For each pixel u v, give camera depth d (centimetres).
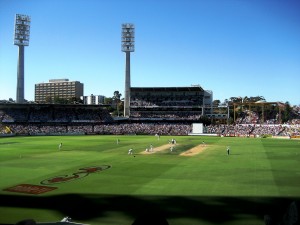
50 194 2977
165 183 3406
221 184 3353
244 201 2692
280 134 11050
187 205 2588
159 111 14288
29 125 12044
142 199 2781
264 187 3209
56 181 3541
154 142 8406
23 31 13600
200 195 2897
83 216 2352
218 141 8888
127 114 14425
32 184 3397
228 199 2762
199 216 2311
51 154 5850
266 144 7950
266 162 4894
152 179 3622
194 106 13862
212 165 4606
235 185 3303
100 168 4359
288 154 5897
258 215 2327
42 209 2520
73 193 3005
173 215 2339
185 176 3788
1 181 3534
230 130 11956
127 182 3472
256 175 3841
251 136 11012
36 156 5575
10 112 12488
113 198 2822
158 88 13962
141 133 12256
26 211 2472
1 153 5988
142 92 14662
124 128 12556
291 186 3250
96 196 2894
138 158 5344
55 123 12681
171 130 12356
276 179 3603
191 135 11800
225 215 2331
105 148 6894
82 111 13625
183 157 5478
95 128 12469
